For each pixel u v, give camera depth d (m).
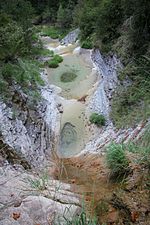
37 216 3.18
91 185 4.28
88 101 13.74
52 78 16.97
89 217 2.98
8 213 3.23
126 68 9.52
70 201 3.50
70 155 9.15
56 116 12.55
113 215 3.18
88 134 11.01
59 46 23.59
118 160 4.27
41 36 26.81
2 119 7.36
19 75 11.22
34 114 10.15
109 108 11.05
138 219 3.04
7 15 14.77
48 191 3.70
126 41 10.32
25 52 15.79
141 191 3.43
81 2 25.44
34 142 8.48
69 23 27.91
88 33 21.11
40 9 31.48
